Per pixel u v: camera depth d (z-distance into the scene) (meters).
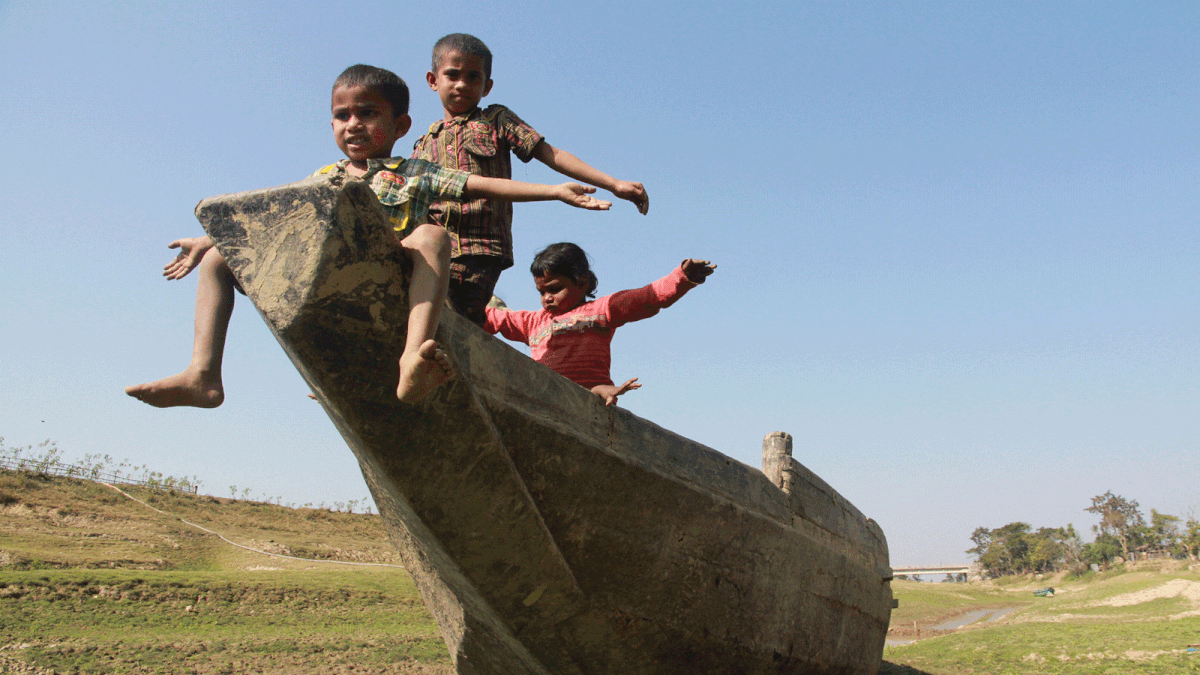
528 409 3.64
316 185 2.75
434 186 3.30
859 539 7.65
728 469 5.01
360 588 19.23
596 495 3.97
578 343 4.61
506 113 4.21
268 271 2.81
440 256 2.89
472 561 3.53
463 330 3.32
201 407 3.07
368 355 2.88
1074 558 81.69
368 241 2.78
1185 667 9.92
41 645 10.68
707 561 4.67
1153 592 21.94
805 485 6.30
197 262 3.44
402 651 12.11
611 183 3.81
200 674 9.68
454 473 3.22
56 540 26.55
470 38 4.26
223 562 29.61
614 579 4.13
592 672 4.33
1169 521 78.69
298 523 42.69
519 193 3.19
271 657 11.05
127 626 12.85
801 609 5.77
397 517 4.64
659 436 4.50
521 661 4.57
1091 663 10.64
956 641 13.63
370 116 3.57
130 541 29.42
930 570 108.19
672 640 4.52
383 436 3.01
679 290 4.38
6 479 33.38
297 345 2.82
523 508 3.49
